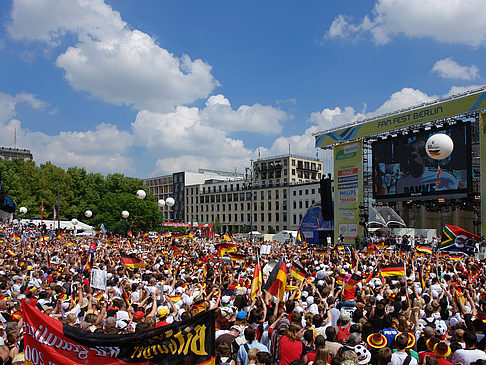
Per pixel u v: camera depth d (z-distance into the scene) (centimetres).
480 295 1132
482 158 3653
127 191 10100
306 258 2127
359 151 4653
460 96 3703
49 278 1458
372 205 4688
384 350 603
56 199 8631
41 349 567
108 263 1878
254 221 11881
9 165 8900
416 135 4047
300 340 667
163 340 559
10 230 4781
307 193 10444
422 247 2380
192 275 1541
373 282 1409
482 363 567
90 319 827
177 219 14850
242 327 782
